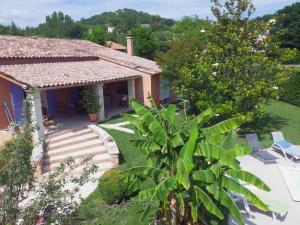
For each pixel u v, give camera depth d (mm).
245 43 18344
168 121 9922
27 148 6035
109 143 16406
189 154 8625
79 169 14539
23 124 6988
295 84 28500
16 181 5801
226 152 8344
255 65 18906
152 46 53531
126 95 27109
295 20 61969
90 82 20250
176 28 43500
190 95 20469
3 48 21906
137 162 15375
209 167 8914
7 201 5707
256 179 8641
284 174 13781
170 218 9609
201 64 18953
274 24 19531
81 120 21359
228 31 19125
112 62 27609
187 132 9727
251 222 10352
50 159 15492
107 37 71062
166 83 28578
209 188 8602
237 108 18062
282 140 16859
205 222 9570
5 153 6062
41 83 17047
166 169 9836
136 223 10102
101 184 11422
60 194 5875
